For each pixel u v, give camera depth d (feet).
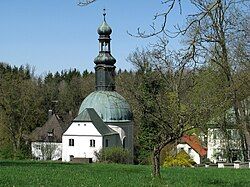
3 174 68.03
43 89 369.71
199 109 55.52
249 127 125.39
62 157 254.88
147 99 57.21
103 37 253.44
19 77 236.63
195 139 155.63
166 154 163.53
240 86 104.42
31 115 237.45
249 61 107.04
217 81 95.04
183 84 52.34
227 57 97.14
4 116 225.35
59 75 490.08
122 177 68.80
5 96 224.74
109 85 249.14
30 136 259.60
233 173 86.94
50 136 277.64
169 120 56.39
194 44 39.47
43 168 87.61
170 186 59.36
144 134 171.83
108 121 251.39
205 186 62.59
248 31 78.64
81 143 251.39
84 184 58.18
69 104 384.27
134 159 234.17
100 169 91.97
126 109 255.50
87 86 404.36
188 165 165.17
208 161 194.59
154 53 47.52
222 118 120.16
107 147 236.84
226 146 140.56
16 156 217.77
